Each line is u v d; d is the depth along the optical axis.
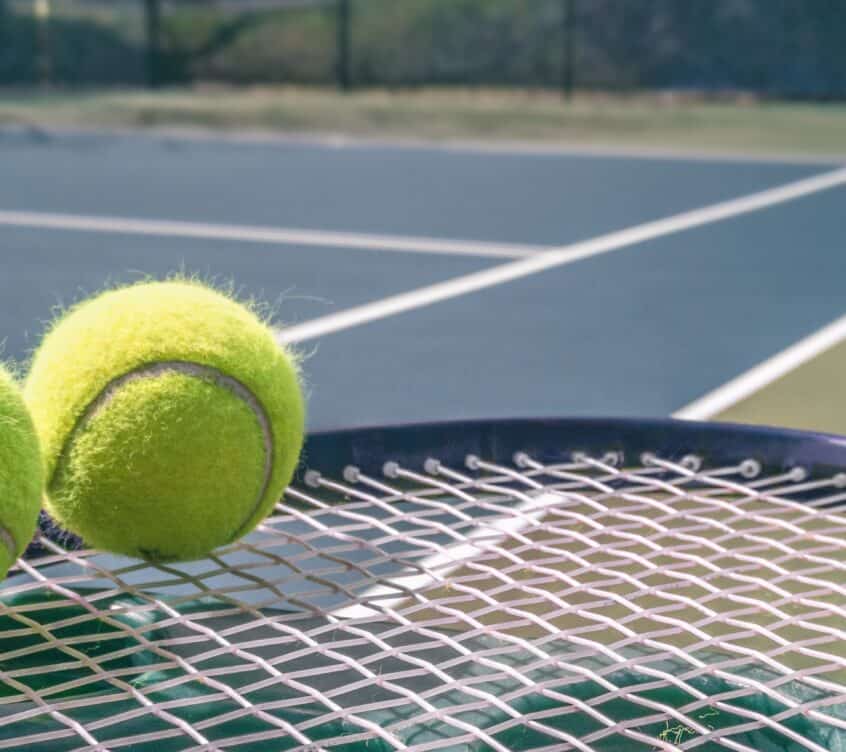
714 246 1.62
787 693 0.36
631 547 0.53
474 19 3.81
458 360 1.02
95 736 0.33
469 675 0.37
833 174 2.40
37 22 4.02
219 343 0.36
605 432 0.44
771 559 0.52
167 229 1.74
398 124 3.27
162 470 0.35
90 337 0.36
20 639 0.37
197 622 0.39
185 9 3.98
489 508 0.41
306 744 0.32
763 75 3.65
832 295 1.31
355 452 0.43
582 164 2.58
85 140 2.95
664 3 3.66
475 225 1.79
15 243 1.61
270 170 2.47
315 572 0.39
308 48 3.93
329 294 1.31
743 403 0.89
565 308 1.24
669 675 0.34
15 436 0.33
